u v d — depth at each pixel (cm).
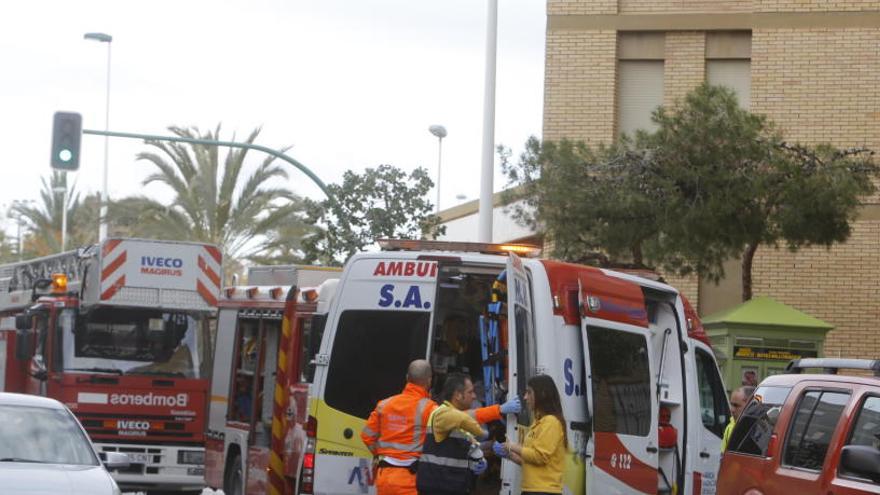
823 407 1038
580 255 2106
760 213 2030
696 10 2670
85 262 2045
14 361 2319
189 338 2070
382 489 1121
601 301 1257
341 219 2730
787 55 2611
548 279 1233
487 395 1203
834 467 984
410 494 1117
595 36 2700
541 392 1106
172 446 2038
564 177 2105
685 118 2067
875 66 2575
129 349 2045
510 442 1109
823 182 1989
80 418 2000
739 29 2650
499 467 1296
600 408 1248
